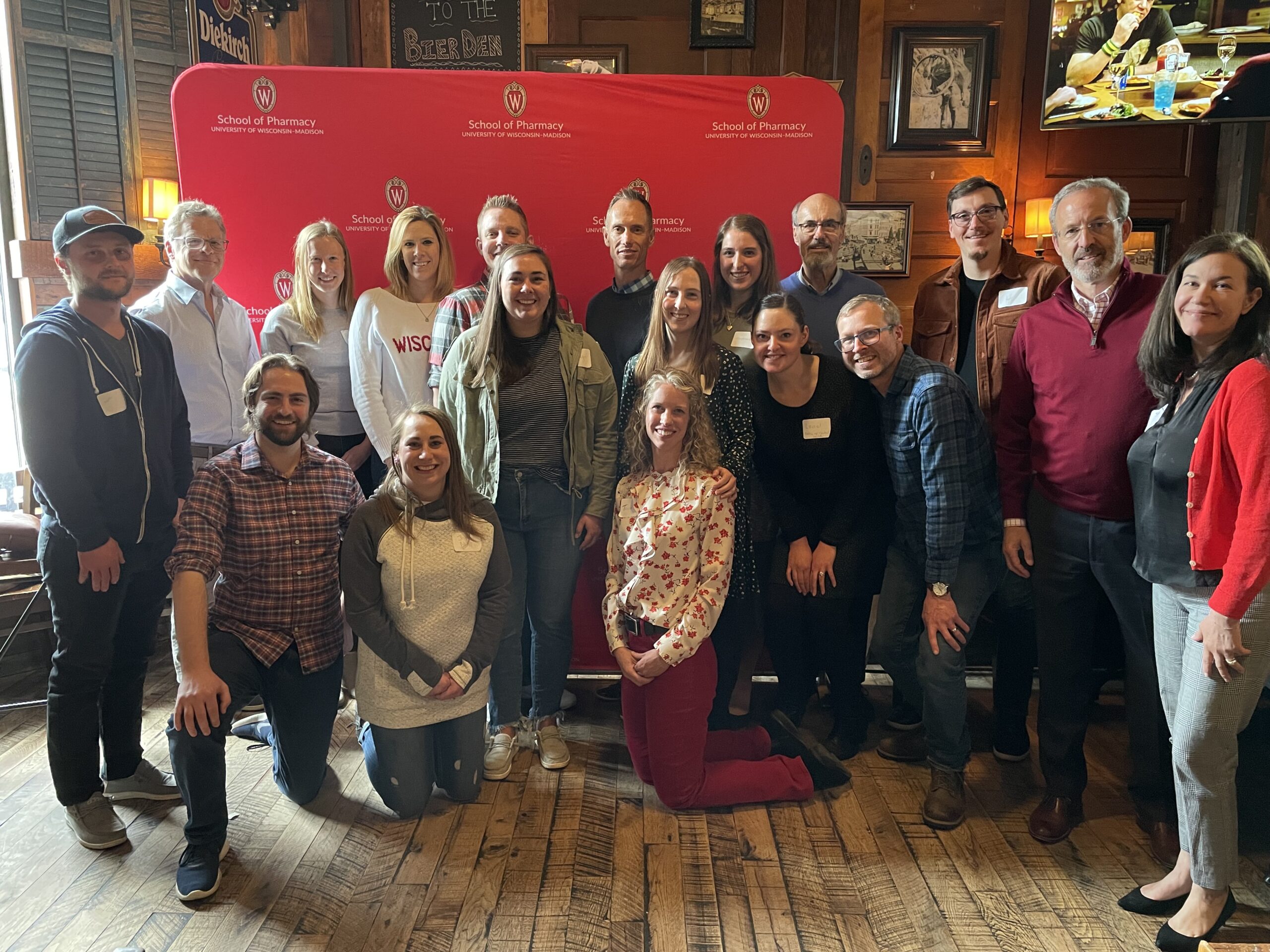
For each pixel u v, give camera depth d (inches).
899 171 176.2
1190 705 69.4
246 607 86.6
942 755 91.1
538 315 94.9
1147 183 175.3
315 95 124.7
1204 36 154.9
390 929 73.8
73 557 83.1
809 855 85.0
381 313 111.5
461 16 169.2
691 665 89.2
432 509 86.7
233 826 89.5
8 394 151.9
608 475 100.5
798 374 94.1
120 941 72.1
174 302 113.8
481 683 91.1
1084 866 83.4
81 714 85.0
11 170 148.1
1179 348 71.1
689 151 129.9
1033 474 90.4
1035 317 88.6
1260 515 63.8
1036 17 170.4
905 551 95.7
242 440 120.3
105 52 154.6
